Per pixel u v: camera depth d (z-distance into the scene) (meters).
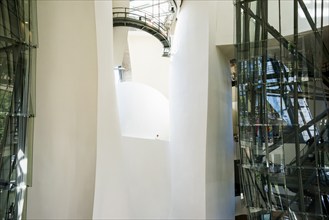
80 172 8.57
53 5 8.67
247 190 8.41
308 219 6.56
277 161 7.32
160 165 11.15
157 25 16.02
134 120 11.42
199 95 12.45
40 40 8.52
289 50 7.33
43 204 8.16
